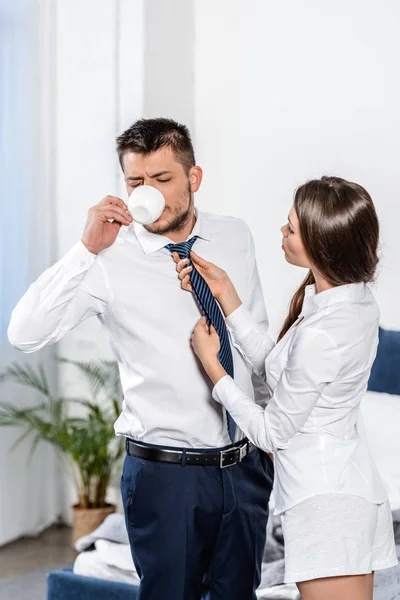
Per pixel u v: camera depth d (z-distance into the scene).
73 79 4.30
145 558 2.10
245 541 2.15
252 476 2.20
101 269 2.11
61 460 4.58
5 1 4.12
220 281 2.20
